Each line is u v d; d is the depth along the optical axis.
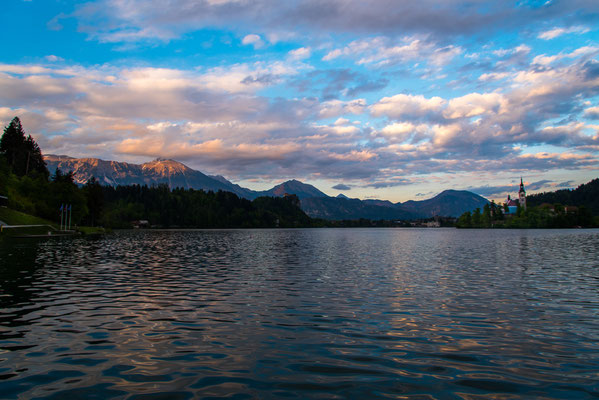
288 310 19.19
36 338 14.34
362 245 84.62
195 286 26.58
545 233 171.62
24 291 24.19
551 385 10.34
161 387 10.09
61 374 10.94
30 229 107.25
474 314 18.36
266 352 12.91
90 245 71.44
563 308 19.66
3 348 13.18
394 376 10.93
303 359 12.27
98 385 10.20
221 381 10.52
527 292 24.33
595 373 11.18
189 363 11.88
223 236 141.12
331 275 32.62
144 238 112.12
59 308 19.44
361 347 13.47
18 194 136.00
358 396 9.62
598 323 16.75
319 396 9.61
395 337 14.65
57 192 144.12
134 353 12.77
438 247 76.06
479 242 96.12
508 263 43.09
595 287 26.31
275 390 9.95
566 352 12.99
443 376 10.94
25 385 10.16
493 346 13.62
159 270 35.72
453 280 29.66
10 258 44.38
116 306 19.98
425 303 20.88
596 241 95.75
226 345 13.66
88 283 27.58
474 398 9.55
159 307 19.81
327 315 18.14
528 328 15.94
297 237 141.12
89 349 13.15
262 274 33.25
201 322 16.81
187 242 91.12
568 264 41.72
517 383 10.46
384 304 20.64
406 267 39.09
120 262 42.50
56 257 46.66
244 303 20.86
